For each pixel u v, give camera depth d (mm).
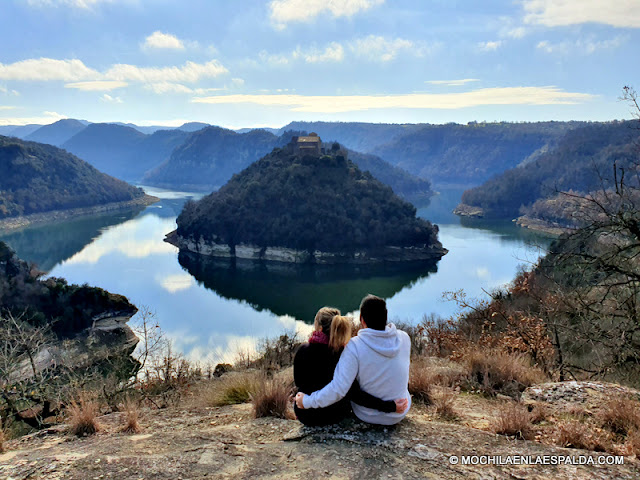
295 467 3631
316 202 141125
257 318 79438
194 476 3523
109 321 71938
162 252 139875
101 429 5211
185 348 61719
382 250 130000
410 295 91312
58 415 8789
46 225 191250
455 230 163875
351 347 4211
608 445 4141
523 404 5641
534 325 9664
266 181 153375
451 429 4422
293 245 132125
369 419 4352
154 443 4430
